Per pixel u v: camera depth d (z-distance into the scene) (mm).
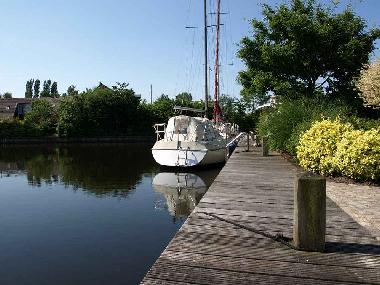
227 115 41969
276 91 17500
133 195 12242
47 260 6480
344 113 13516
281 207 6324
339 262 3908
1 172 18609
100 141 46125
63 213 9922
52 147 38156
